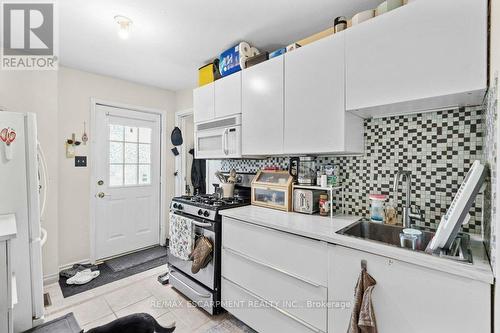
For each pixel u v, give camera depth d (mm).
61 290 2299
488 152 1071
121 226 3152
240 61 2135
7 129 1516
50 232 2432
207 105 2477
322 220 1670
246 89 2098
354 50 1457
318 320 1368
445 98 1216
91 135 2871
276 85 1879
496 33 906
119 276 2592
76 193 2771
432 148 1517
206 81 2543
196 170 3559
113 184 3086
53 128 2455
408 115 1611
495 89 897
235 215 1806
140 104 3297
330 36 1572
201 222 2041
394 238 1564
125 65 2650
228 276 1878
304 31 1962
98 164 2953
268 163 2467
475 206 1350
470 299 931
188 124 3832
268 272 1611
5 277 1134
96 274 2578
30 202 1598
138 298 2189
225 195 2486
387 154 1705
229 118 2238
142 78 3076
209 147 2479
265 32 1981
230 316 1952
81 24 1839
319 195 1903
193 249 2070
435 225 1502
